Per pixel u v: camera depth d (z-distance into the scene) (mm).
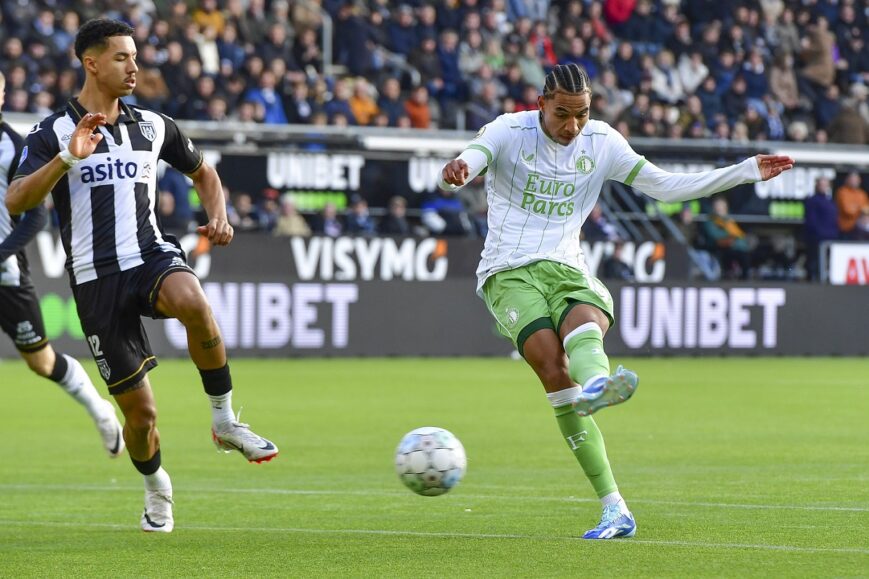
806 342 61219
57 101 57031
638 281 58250
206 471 24484
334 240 55500
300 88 60219
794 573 13977
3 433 30875
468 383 44500
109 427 23734
